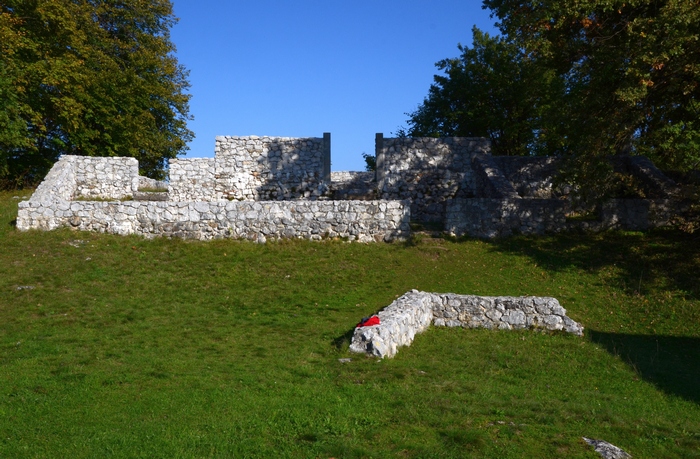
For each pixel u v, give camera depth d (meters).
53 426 7.40
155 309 14.22
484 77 34.31
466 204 20.34
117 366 10.02
